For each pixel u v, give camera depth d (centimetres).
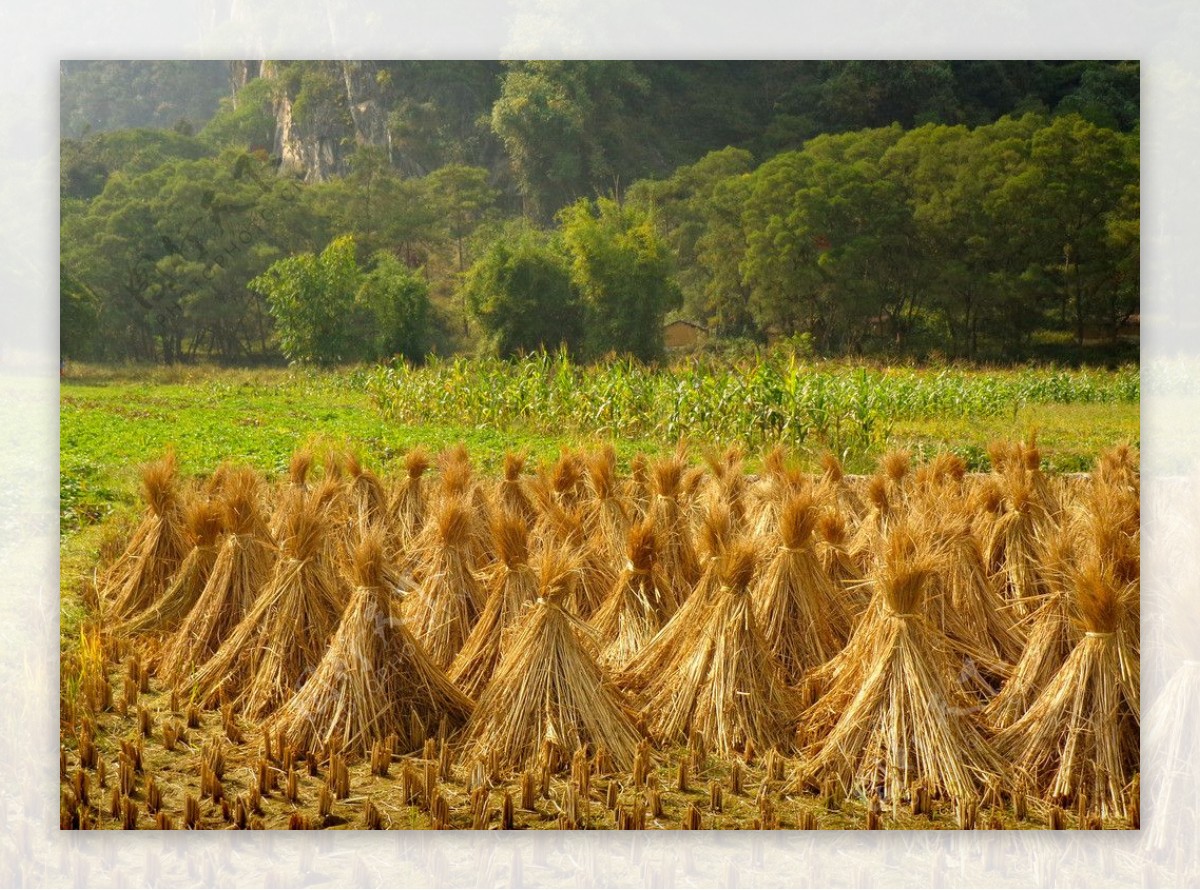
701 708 380
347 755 372
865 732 362
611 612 436
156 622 465
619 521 502
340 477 561
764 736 375
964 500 520
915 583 363
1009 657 438
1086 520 495
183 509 504
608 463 525
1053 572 397
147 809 356
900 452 577
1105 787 356
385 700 378
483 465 682
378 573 387
